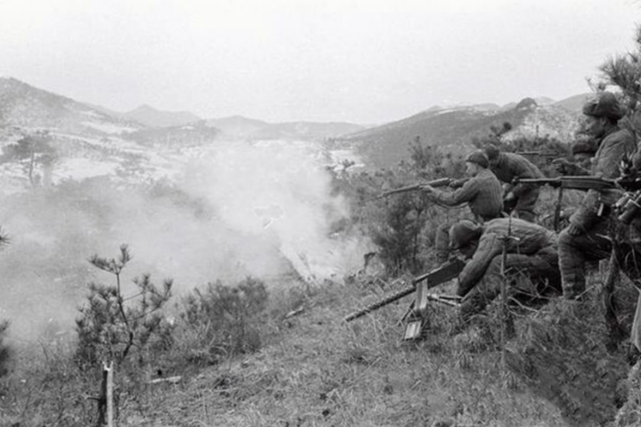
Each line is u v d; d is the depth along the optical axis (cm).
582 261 561
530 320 526
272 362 683
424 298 641
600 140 563
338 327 747
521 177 779
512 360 507
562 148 1123
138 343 793
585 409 460
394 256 974
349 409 519
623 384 454
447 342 592
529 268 588
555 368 492
